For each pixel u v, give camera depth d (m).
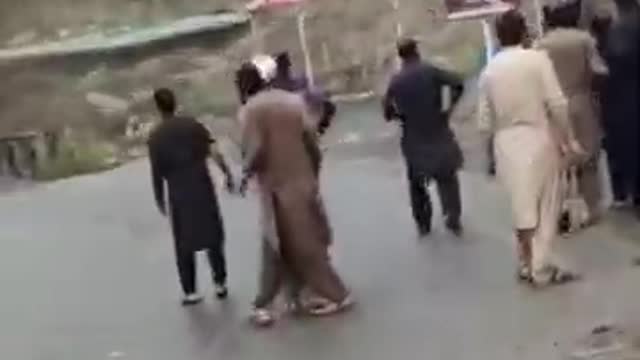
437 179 10.79
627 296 8.43
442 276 9.61
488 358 7.61
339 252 10.77
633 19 10.17
